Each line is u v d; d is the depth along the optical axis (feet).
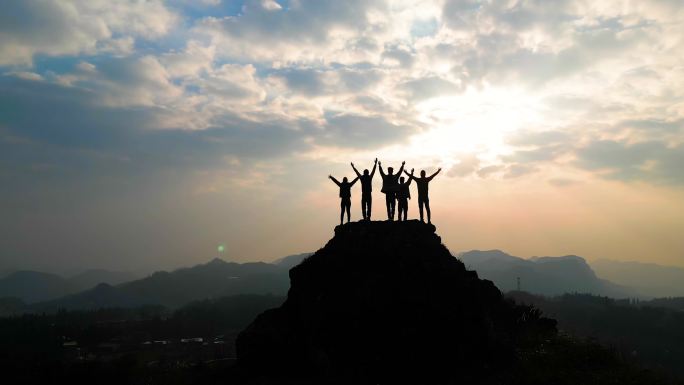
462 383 63.72
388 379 65.77
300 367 72.18
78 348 410.11
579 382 60.13
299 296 82.99
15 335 432.66
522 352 70.90
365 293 74.08
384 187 94.17
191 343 443.32
